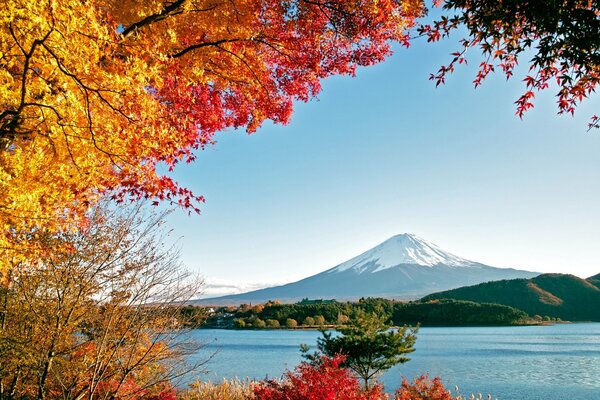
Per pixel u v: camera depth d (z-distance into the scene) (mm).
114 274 6812
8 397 6738
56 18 4004
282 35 7742
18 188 4805
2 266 5305
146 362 7156
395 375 36000
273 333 108375
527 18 4715
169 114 6195
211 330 117812
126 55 5121
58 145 4926
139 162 5523
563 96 5586
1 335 6344
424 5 7113
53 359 6777
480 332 112375
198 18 6496
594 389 30781
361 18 7461
